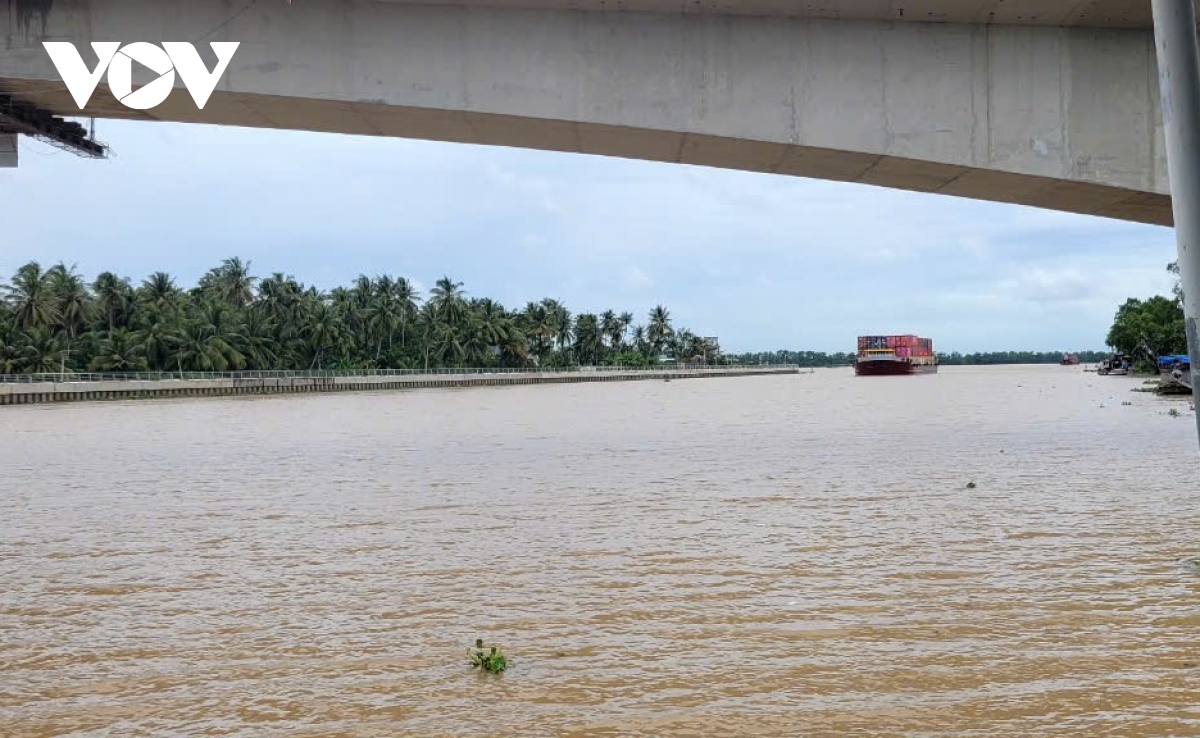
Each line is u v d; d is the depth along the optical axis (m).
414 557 13.84
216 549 14.67
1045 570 12.34
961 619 10.20
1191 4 5.02
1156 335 93.75
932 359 174.00
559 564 13.21
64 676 8.91
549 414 53.72
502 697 8.23
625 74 14.01
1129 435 31.89
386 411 58.94
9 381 72.50
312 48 14.22
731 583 11.98
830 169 14.95
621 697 8.16
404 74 14.16
